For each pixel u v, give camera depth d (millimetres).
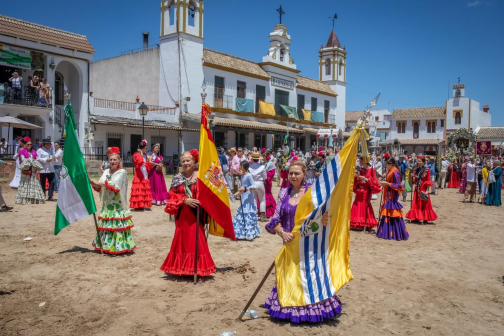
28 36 21578
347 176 4426
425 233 9602
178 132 28969
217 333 4039
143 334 4000
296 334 4039
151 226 9562
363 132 4613
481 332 4219
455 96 57906
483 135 50250
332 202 4293
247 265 6504
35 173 12352
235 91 33188
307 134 41375
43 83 21906
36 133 22625
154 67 30500
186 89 29469
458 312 4758
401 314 4648
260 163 10414
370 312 4676
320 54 46625
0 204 10992
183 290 5277
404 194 16156
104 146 24906
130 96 32156
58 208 6895
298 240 4195
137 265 6324
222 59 32656
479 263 6961
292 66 38781
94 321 4289
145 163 12047
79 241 7812
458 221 11547
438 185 23828
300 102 40562
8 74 22688
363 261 6977
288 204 4355
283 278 4234
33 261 6422
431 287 5645
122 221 6848
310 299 4184
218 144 31766
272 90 36625
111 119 24516
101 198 6922
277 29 37969
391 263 6871
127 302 4828
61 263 6340
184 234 5691
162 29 30016
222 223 5629
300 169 4355
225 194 5699
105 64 33938
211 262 5785
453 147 28359
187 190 5598
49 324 4195
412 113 61062
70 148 6938
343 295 5242
